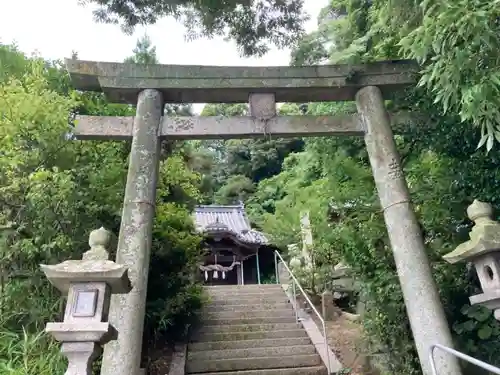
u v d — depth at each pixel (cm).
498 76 256
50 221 488
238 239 1573
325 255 947
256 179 2483
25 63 630
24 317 473
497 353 411
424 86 458
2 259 473
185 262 678
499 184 405
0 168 495
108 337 266
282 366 627
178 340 674
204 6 548
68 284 269
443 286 474
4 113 479
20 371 395
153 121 461
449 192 467
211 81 486
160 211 700
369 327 532
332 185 602
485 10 241
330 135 491
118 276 265
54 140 516
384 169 448
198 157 1095
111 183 572
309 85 493
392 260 507
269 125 482
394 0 345
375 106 483
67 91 657
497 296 282
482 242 289
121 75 478
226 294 955
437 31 265
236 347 679
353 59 488
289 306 877
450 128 450
